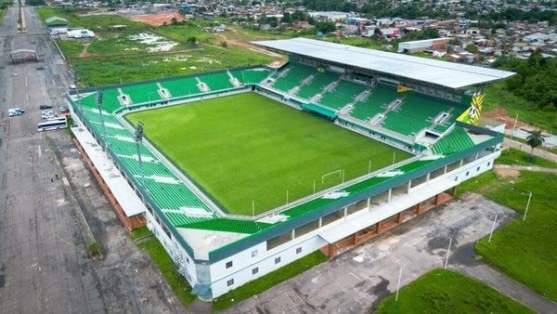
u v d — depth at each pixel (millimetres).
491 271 51094
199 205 63188
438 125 85250
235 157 82250
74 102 97562
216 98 120812
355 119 96500
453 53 171125
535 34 198625
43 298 46906
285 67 126750
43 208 64312
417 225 60906
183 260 48906
